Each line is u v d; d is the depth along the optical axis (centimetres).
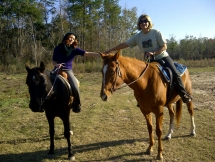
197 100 877
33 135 568
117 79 356
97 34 3105
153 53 425
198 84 1266
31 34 2939
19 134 575
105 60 356
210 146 472
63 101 422
